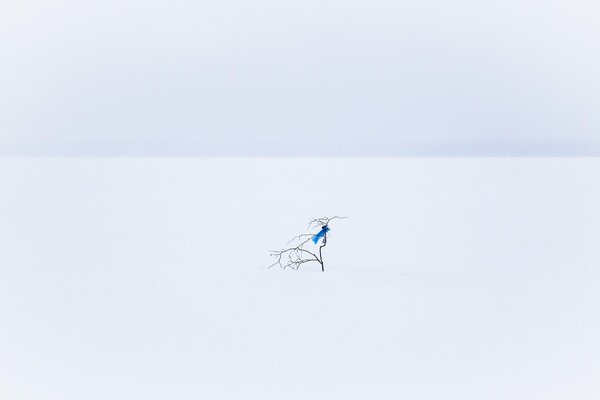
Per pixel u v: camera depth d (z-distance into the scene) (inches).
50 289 610.9
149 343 444.1
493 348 426.9
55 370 395.2
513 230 1079.0
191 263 754.2
